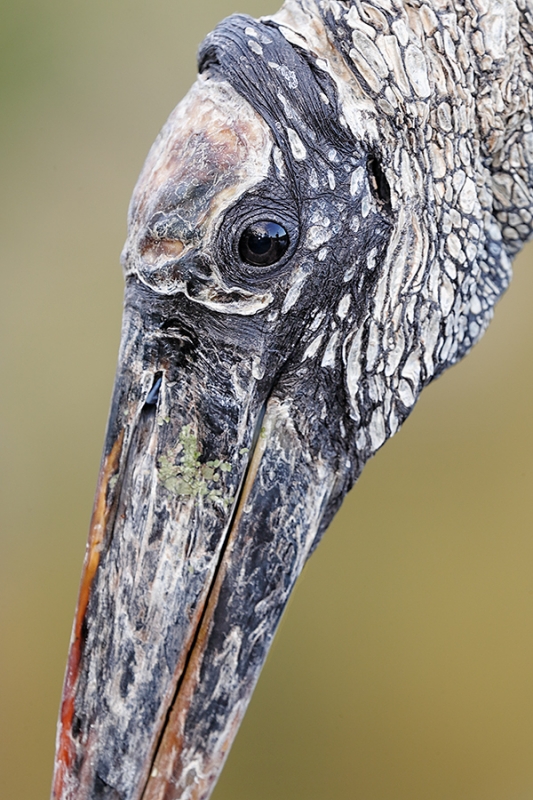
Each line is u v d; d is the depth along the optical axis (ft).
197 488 6.74
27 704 10.03
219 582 6.75
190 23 11.45
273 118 6.71
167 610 6.74
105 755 6.75
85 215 11.51
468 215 6.79
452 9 6.75
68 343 11.28
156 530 6.73
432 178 6.77
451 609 9.97
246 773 9.31
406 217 6.75
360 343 6.77
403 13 6.74
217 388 6.73
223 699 6.76
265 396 6.75
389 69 6.73
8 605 10.46
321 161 6.72
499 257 6.84
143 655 6.75
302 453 6.77
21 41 11.76
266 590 6.76
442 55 6.75
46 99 11.81
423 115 6.75
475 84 6.78
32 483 10.94
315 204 6.72
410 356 6.79
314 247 6.72
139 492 6.73
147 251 6.71
